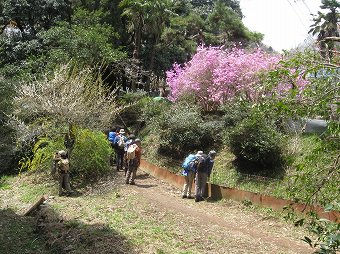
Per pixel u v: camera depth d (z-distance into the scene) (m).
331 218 8.43
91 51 22.78
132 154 14.56
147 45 33.34
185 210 11.54
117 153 16.97
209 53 20.81
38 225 10.02
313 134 14.40
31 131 15.98
